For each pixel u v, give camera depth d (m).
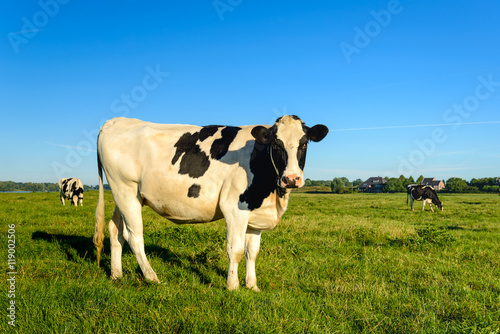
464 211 22.11
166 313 3.44
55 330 3.12
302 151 4.29
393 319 3.70
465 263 6.53
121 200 5.14
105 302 3.66
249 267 4.76
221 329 3.16
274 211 4.62
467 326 3.33
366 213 19.08
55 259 5.62
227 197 4.52
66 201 22.39
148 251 6.51
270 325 3.23
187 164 4.73
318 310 3.77
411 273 5.63
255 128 4.16
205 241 7.60
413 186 23.53
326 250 7.17
